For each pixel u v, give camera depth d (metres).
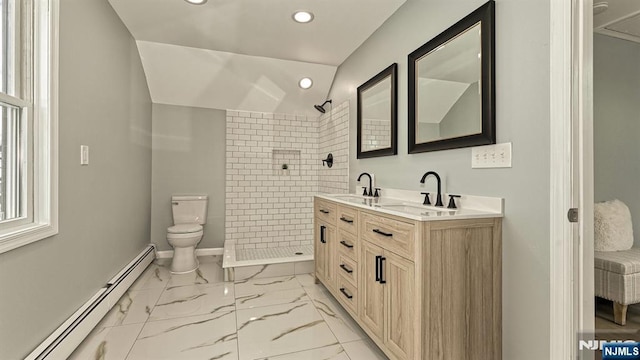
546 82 1.28
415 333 1.36
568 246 1.21
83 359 1.66
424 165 2.04
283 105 4.00
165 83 3.47
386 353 1.62
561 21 1.23
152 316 2.17
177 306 2.35
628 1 2.06
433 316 1.35
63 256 1.71
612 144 2.48
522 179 1.38
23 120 1.49
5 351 1.28
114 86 2.46
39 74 1.55
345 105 3.34
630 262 2.03
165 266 3.39
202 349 1.77
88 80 2.01
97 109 2.15
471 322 1.41
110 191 2.38
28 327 1.42
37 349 1.45
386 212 1.62
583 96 1.22
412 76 2.11
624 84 2.54
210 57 3.27
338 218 2.31
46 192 1.56
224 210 3.93
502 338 1.47
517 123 1.40
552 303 1.25
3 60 1.40
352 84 3.18
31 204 1.52
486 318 1.44
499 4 1.50
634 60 2.59
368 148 2.75
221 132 3.91
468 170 1.68
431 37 1.97
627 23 2.32
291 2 2.30
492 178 1.53
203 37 2.90
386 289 1.63
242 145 3.96
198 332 1.96
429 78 1.96
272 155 4.08
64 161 1.73
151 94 3.56
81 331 1.78
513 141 1.42
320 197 2.76
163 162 3.69
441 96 1.85
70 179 1.79
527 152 1.36
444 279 1.37
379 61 2.63
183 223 3.62
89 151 2.03
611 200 2.44
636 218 2.54
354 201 2.20
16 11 1.46
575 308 1.21
